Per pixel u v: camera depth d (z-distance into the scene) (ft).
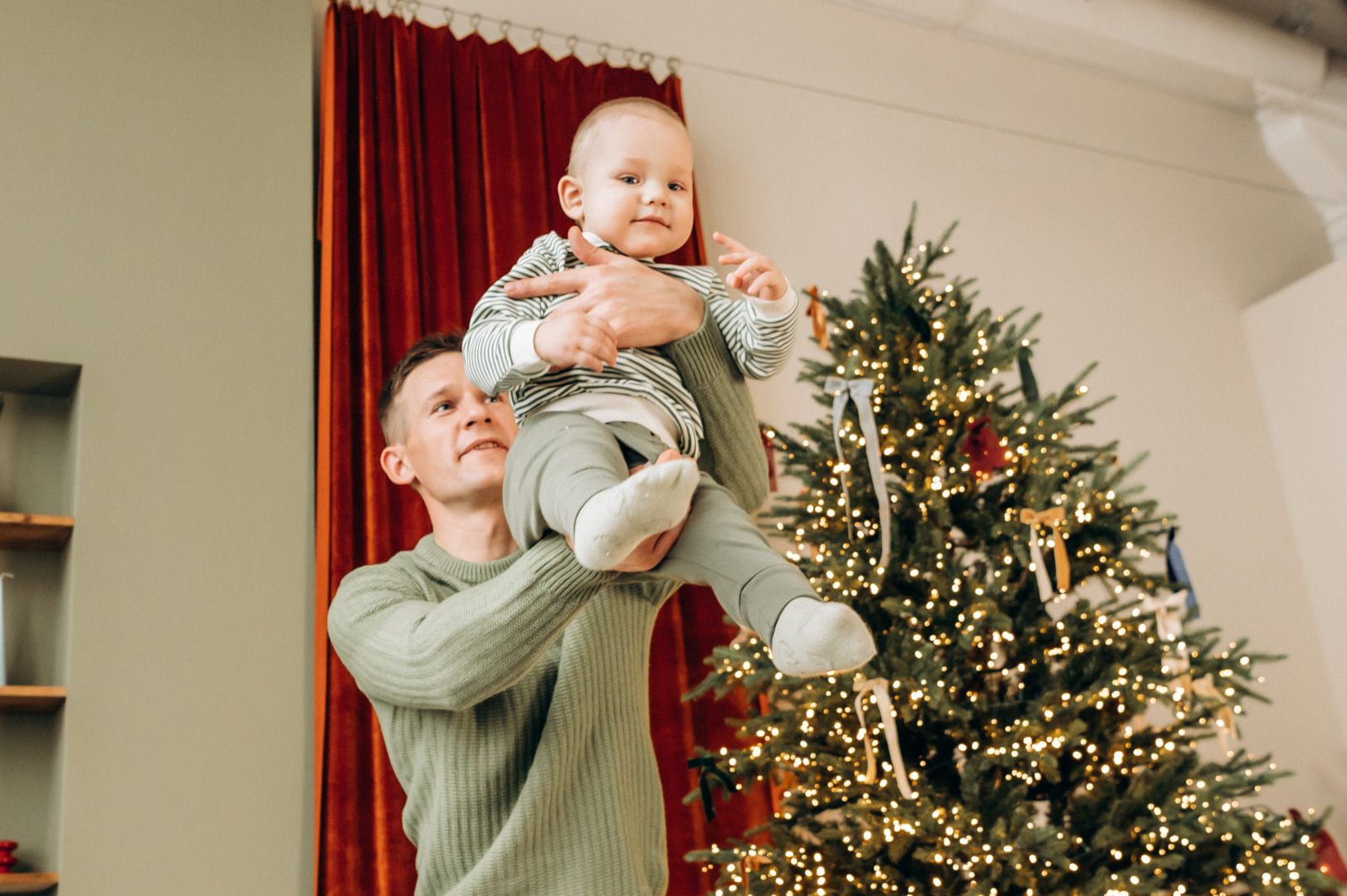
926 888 10.52
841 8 18.88
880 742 10.93
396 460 6.27
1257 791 11.46
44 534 10.71
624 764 5.11
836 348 12.62
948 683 10.68
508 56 15.11
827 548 11.30
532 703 5.00
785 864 10.62
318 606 11.67
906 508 11.70
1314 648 19.06
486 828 4.88
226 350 11.78
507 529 5.91
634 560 4.04
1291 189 22.53
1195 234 20.90
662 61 17.03
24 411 11.46
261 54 13.06
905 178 18.30
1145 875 10.21
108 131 11.97
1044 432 11.67
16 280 11.07
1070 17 19.29
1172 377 19.58
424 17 15.38
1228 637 18.38
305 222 12.66
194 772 10.32
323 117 13.73
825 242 17.20
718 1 17.88
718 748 13.00
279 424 11.78
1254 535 19.31
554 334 3.98
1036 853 9.95
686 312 4.42
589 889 4.83
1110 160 20.53
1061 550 10.77
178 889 9.95
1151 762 11.04
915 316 11.91
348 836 11.01
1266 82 21.21
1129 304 19.65
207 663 10.68
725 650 11.02
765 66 17.84
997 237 18.80
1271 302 20.47
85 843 9.75
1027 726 10.24
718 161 16.92
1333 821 17.87
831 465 11.72
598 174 4.82
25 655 10.74
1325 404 19.43
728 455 4.75
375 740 11.32
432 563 5.62
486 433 5.83
